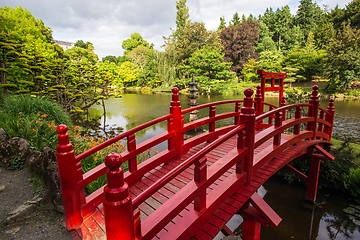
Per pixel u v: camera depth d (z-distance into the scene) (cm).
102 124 1385
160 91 3859
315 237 448
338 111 1561
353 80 2256
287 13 4978
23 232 239
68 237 222
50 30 2059
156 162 309
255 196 262
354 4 3431
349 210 509
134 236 137
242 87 3167
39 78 997
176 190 263
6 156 354
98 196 239
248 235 279
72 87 1490
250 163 254
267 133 291
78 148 493
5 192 294
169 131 336
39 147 418
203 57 3012
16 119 509
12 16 1551
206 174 195
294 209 536
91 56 4106
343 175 561
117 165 118
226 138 206
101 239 201
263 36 4425
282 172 672
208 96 2728
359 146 623
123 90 4425
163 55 4088
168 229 197
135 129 270
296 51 3120
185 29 4131
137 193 263
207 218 203
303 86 2895
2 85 729
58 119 661
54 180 297
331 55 2338
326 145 561
